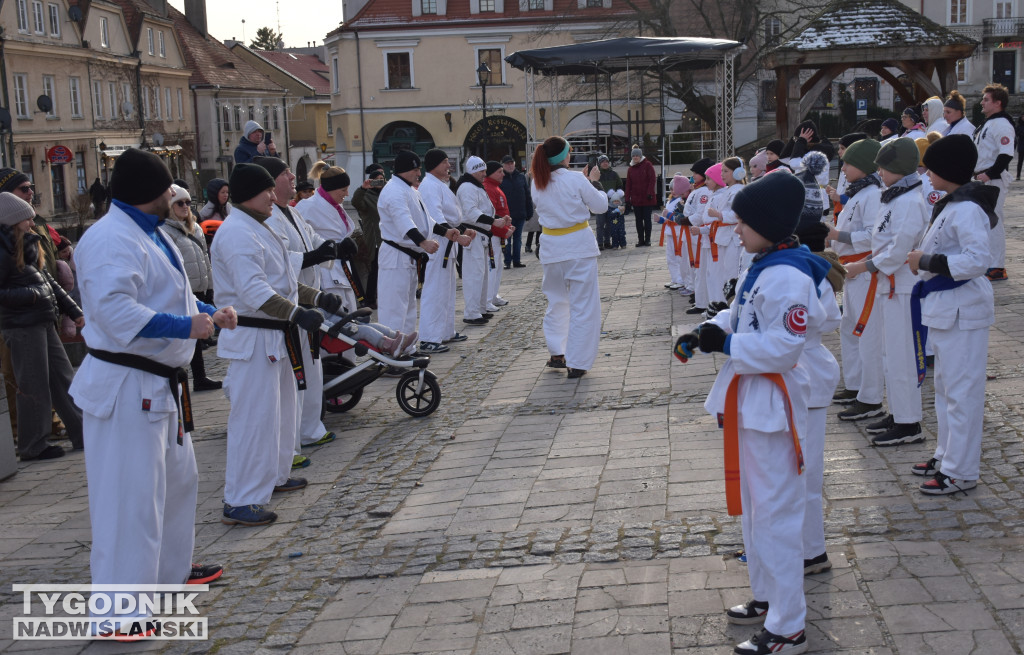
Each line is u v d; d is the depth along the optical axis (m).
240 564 5.06
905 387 5.80
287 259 5.86
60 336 8.50
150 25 49.19
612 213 18.83
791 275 3.56
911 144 5.57
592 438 6.57
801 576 3.62
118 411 4.23
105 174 43.91
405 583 4.60
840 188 8.70
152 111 49.38
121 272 4.12
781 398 3.62
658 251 17.91
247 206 5.61
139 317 4.12
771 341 3.52
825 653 3.58
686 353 3.78
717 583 4.24
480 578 4.55
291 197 6.83
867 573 4.18
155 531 4.34
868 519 4.76
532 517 5.24
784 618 3.58
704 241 10.59
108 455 4.24
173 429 4.48
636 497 5.35
